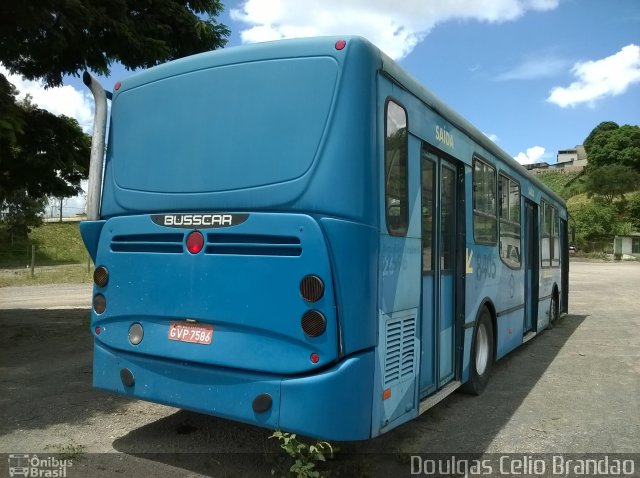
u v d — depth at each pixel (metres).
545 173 123.00
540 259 10.17
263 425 3.70
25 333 9.84
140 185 4.48
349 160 3.67
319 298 3.55
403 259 4.23
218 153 4.08
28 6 7.17
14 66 9.09
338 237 3.57
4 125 7.32
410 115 4.44
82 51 8.98
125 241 4.46
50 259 42.75
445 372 5.50
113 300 4.47
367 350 3.72
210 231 3.98
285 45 3.94
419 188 4.59
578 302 17.81
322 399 3.52
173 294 4.12
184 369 4.05
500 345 7.41
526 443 5.06
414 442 5.00
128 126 4.66
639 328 12.12
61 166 9.88
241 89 4.05
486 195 6.72
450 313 5.66
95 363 4.60
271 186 3.82
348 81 3.73
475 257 6.25
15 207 39.47
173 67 4.44
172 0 10.03
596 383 7.30
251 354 3.77
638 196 77.44
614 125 114.94
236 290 3.85
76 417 5.39
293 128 3.81
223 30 10.50
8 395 6.06
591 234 70.06
